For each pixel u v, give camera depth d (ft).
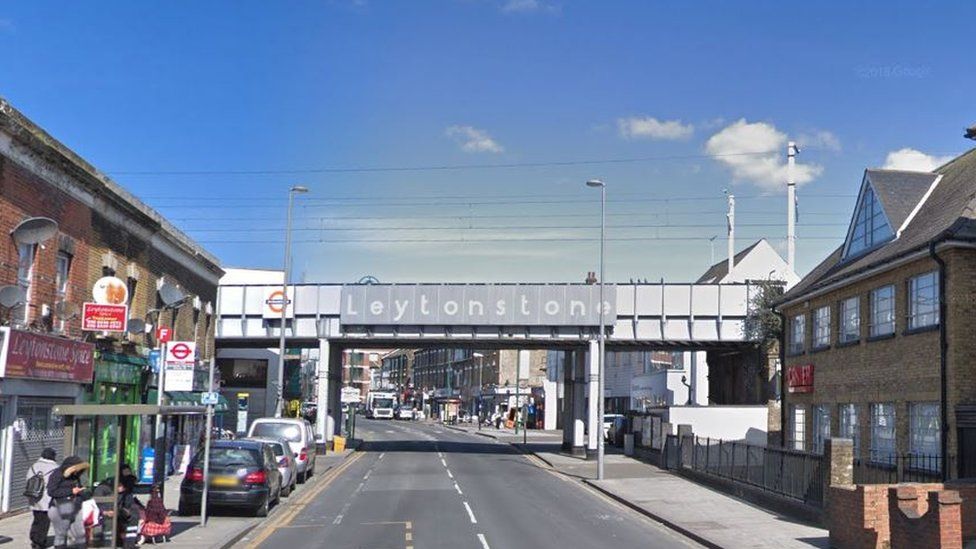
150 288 92.48
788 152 136.87
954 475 67.82
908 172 90.68
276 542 58.75
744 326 142.31
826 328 97.45
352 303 144.97
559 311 143.54
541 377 333.01
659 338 143.43
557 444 197.06
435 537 61.16
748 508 78.59
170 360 67.97
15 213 61.93
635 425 152.35
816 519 67.31
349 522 69.26
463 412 383.86
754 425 136.15
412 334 146.92
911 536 47.62
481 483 104.32
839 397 91.45
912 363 76.02
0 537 53.36
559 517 73.87
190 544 54.90
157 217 92.27
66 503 48.01
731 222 180.75
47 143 64.54
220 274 122.52
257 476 70.08
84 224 74.49
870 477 79.05
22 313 64.08
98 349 78.59
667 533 65.92
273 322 147.64
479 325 145.07
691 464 110.42
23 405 64.13
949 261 69.97
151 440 94.79
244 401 149.38
